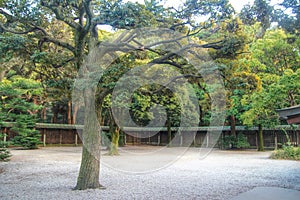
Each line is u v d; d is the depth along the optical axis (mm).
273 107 10820
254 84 8180
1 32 5438
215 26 6066
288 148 11008
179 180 5988
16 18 5105
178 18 5211
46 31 6008
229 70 6199
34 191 4797
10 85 10031
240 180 6016
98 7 4863
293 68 11336
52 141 17641
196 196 4504
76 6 5207
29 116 14992
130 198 4344
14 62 8141
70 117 18828
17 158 10461
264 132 16250
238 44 5449
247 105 13156
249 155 12344
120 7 3949
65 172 7086
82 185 4941
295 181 5895
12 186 5254
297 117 3881
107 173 6906
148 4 4672
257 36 12188
